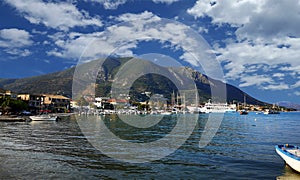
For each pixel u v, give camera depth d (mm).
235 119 95250
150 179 15398
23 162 18875
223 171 17094
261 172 16984
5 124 57031
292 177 15992
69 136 33875
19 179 15102
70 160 19500
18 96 105562
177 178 15602
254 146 26750
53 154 21609
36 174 16047
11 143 27750
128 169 17297
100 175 15984
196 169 17469
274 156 21562
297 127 57156
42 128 47031
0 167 17453
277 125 64125
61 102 112562
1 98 88625
